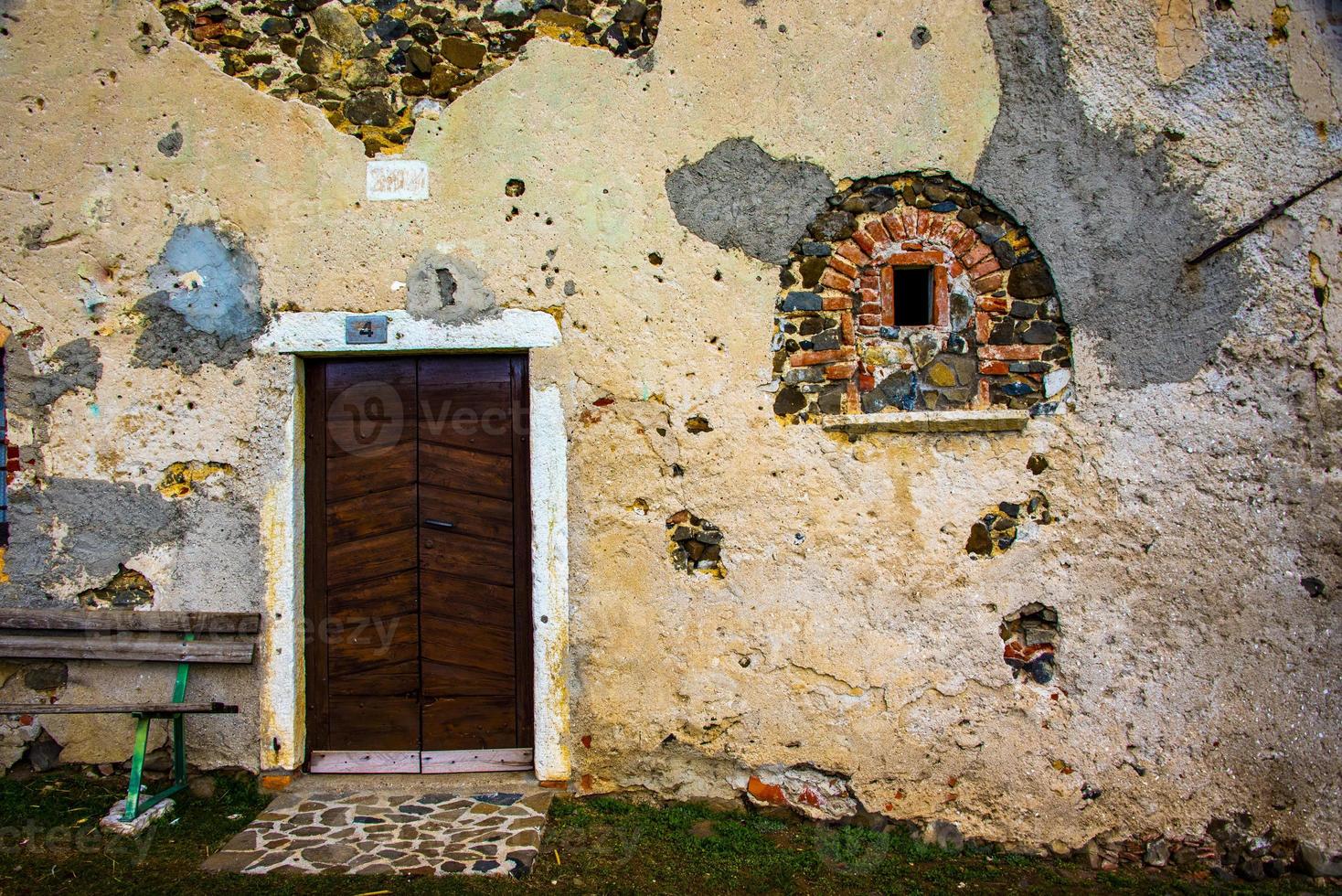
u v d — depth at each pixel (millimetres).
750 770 3793
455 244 3807
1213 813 3688
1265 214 3752
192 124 3805
